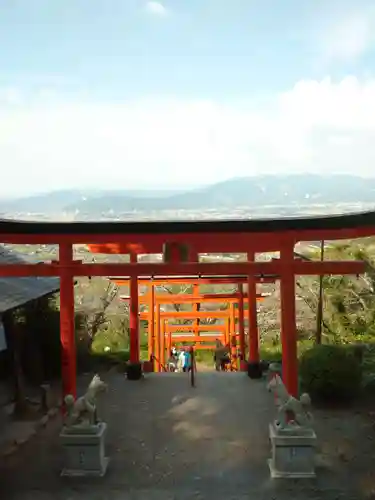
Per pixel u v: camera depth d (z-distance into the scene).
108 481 8.91
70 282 11.20
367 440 10.47
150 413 12.38
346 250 20.73
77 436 9.10
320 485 8.66
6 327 13.42
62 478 9.01
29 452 10.05
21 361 14.55
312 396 12.75
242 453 9.97
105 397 13.74
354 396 12.82
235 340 24.67
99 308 22.22
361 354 15.50
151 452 10.06
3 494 8.48
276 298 25.97
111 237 10.24
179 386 14.80
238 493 8.46
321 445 10.26
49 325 15.55
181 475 9.09
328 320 20.67
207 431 11.14
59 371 15.32
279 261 11.02
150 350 21.52
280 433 9.02
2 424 11.43
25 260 16.64
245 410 12.52
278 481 8.81
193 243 11.60
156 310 23.00
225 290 34.00
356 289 20.52
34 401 12.70
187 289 33.72
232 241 11.67
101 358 18.53
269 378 14.85
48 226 10.09
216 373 16.30
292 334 11.21
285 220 9.84
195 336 28.14
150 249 14.34
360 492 8.41
